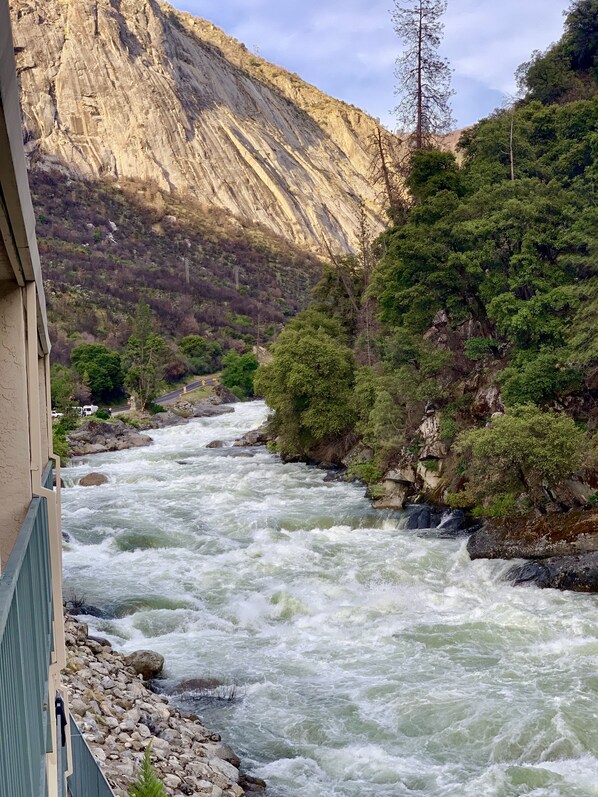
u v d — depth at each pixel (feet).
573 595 88.74
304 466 181.16
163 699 63.57
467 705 62.44
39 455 24.77
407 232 150.00
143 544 112.47
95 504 141.69
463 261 139.85
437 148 219.20
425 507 128.98
